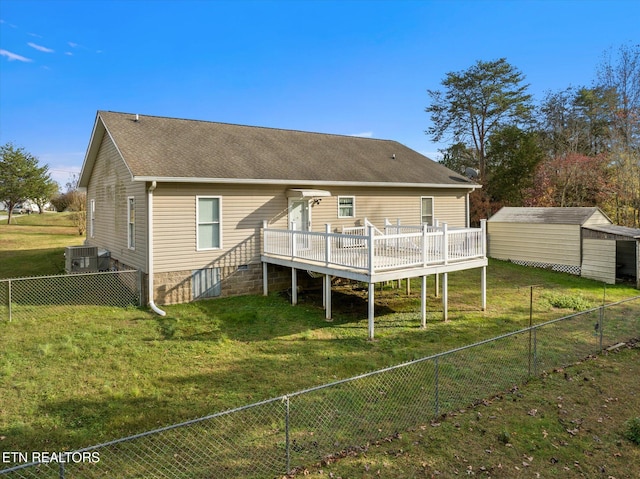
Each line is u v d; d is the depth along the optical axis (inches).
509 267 721.0
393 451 190.7
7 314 407.8
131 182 494.3
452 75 1280.8
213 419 220.4
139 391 253.3
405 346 346.0
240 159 549.6
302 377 280.1
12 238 1030.4
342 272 393.1
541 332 381.7
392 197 652.1
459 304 487.2
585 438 204.4
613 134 947.3
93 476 170.6
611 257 610.2
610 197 957.2
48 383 260.5
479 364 304.0
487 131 1286.9
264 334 370.6
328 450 191.2
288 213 550.6
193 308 451.8
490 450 192.2
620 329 390.0
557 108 1295.5
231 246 507.5
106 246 608.4
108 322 392.5
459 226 744.3
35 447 192.7
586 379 278.4
